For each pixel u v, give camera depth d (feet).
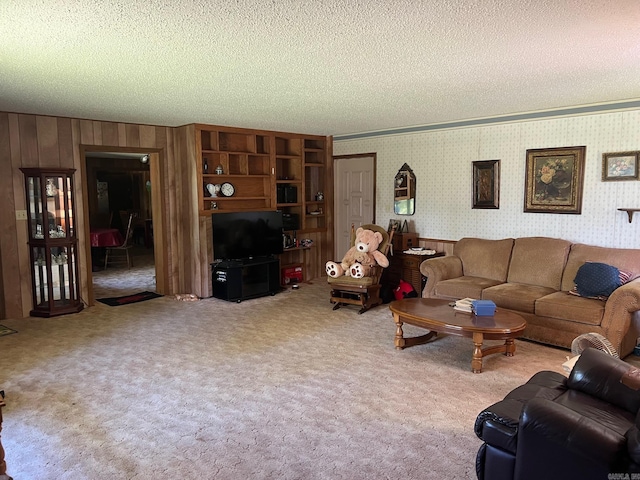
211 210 19.98
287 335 14.90
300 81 12.12
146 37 8.49
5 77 11.30
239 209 21.49
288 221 22.48
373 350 13.48
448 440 8.69
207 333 15.15
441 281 16.93
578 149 15.85
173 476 7.64
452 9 7.30
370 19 7.72
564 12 7.47
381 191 22.27
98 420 9.48
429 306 13.60
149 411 9.87
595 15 7.59
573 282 14.90
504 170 17.83
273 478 7.57
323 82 12.26
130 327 15.87
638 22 7.93
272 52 9.52
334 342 14.21
